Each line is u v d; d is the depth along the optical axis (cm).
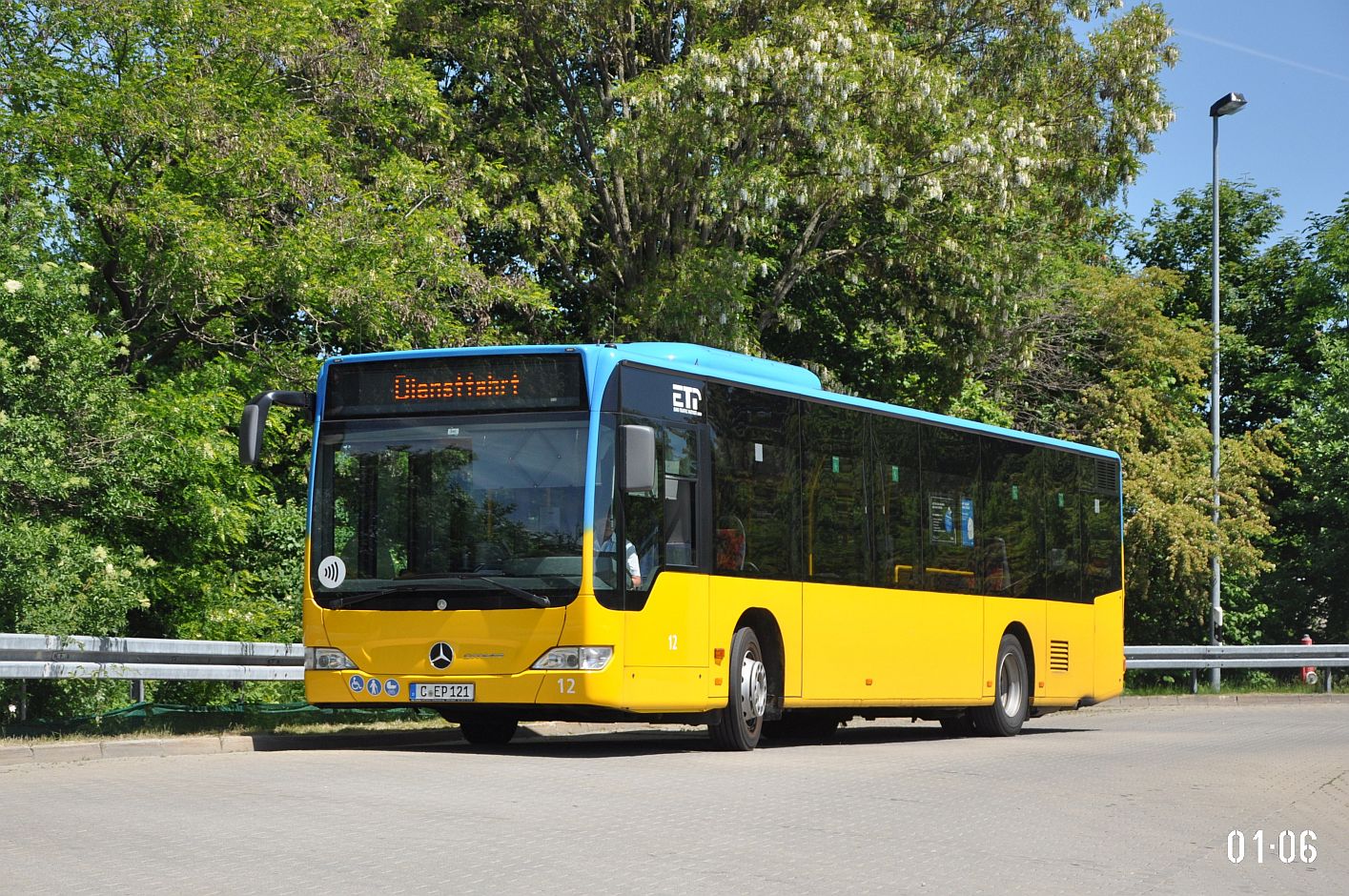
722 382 1598
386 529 1478
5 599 1620
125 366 2250
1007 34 3378
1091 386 4166
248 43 2278
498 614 1429
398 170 2528
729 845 934
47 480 1697
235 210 2245
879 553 1816
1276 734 2183
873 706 1797
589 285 3222
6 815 993
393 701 1455
